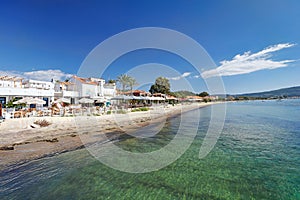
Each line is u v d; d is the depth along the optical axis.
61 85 34.72
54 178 6.11
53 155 8.19
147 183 5.87
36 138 10.58
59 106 23.56
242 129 15.67
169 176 6.38
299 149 9.60
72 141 10.37
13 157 7.79
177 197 5.09
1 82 27.27
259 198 5.08
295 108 41.47
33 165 7.08
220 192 5.36
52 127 13.47
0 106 14.93
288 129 15.50
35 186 5.61
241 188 5.58
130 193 5.29
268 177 6.33
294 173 6.64
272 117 24.55
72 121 15.97
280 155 8.63
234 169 6.99
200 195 5.19
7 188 5.47
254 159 8.10
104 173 6.56
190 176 6.36
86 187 5.60
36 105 24.47
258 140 11.64
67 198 5.02
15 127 12.91
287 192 5.38
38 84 31.92
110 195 5.18
